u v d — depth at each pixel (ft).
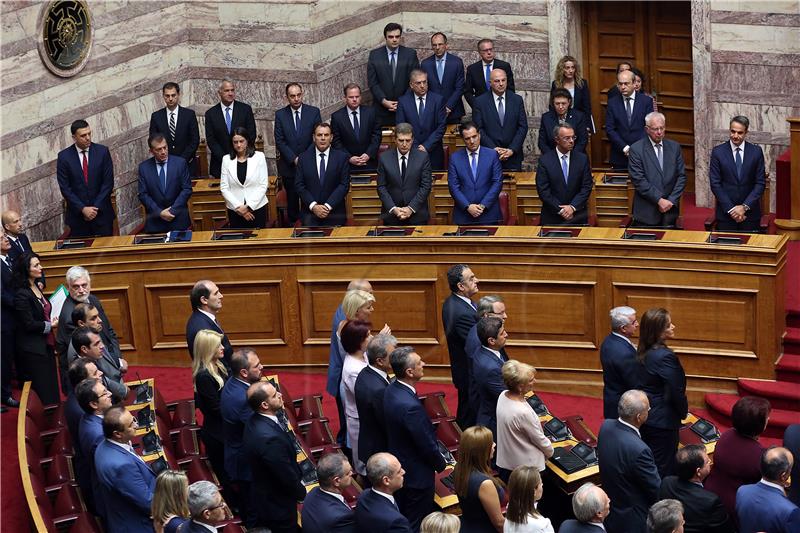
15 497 109.91
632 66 160.86
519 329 131.44
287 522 95.81
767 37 156.56
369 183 152.66
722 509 90.17
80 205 145.18
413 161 139.74
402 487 97.55
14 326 123.44
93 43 155.53
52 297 125.49
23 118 145.07
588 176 139.13
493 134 155.84
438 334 133.49
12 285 123.95
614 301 127.65
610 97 155.22
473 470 88.28
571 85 158.20
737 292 123.13
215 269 135.33
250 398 94.07
